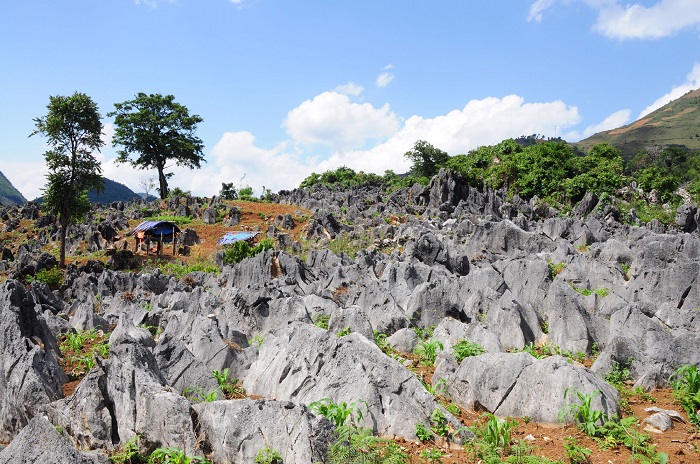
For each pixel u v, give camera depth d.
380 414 10.01
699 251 25.09
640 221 48.59
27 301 15.41
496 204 56.94
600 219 48.22
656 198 65.00
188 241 56.84
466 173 63.44
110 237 58.56
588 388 10.35
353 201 65.56
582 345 15.46
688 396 11.40
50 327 19.44
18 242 64.06
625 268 25.80
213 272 40.53
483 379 11.38
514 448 9.02
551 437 9.71
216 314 19.36
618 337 13.46
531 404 10.66
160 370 10.99
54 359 13.33
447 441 9.41
